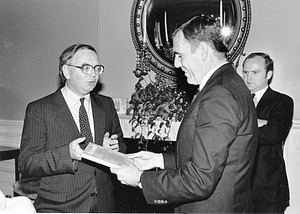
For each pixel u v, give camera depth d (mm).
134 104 2865
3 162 3639
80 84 1669
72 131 1651
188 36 1310
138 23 3092
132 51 3193
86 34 3363
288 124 2441
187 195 1196
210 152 1150
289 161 2469
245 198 1284
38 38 3506
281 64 2557
